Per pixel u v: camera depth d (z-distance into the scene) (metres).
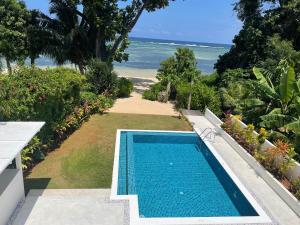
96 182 9.45
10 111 8.95
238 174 10.54
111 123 15.73
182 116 17.47
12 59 25.31
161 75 24.47
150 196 9.38
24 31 24.30
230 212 8.77
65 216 7.46
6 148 6.52
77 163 10.73
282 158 10.25
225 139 13.91
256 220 7.83
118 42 24.53
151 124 15.97
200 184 10.32
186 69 24.98
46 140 11.38
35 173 9.80
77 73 14.75
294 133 11.98
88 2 21.78
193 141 14.51
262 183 9.98
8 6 23.86
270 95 13.73
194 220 7.64
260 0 24.38
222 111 18.06
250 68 22.97
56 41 24.27
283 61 15.89
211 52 119.38
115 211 7.77
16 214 7.43
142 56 72.88
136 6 24.19
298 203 8.33
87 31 24.66
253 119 14.48
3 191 6.90
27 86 10.14
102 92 20.66
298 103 12.02
